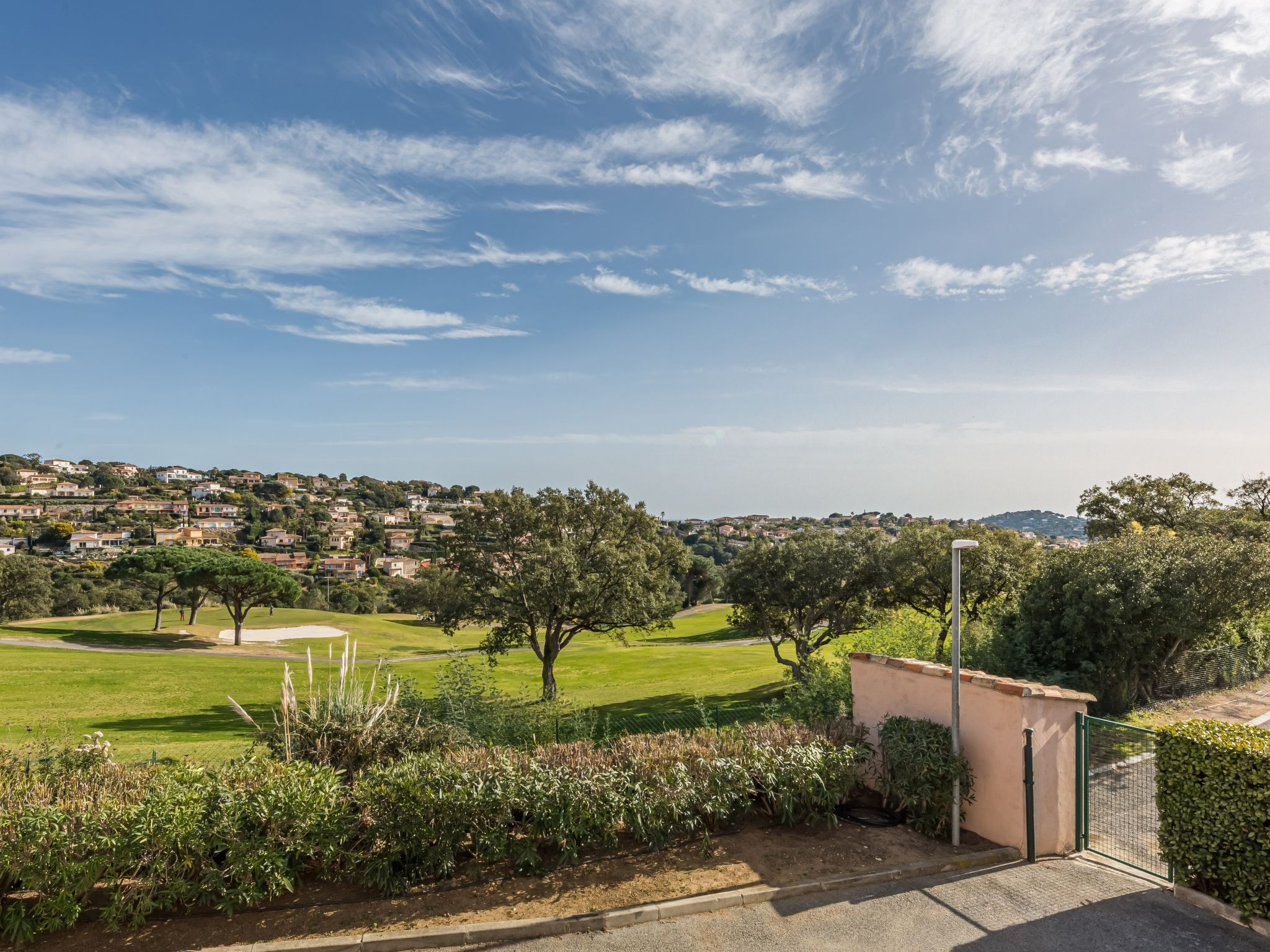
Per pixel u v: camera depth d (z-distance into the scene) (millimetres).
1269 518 36500
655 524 34281
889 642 19203
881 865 7113
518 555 31672
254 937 5727
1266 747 6082
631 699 29703
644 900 6340
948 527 30312
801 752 7945
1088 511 40219
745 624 32375
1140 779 9211
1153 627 14328
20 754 8188
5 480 175000
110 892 5844
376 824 6473
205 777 6637
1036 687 7797
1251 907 5973
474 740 9328
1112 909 6359
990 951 5684
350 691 8719
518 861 6688
